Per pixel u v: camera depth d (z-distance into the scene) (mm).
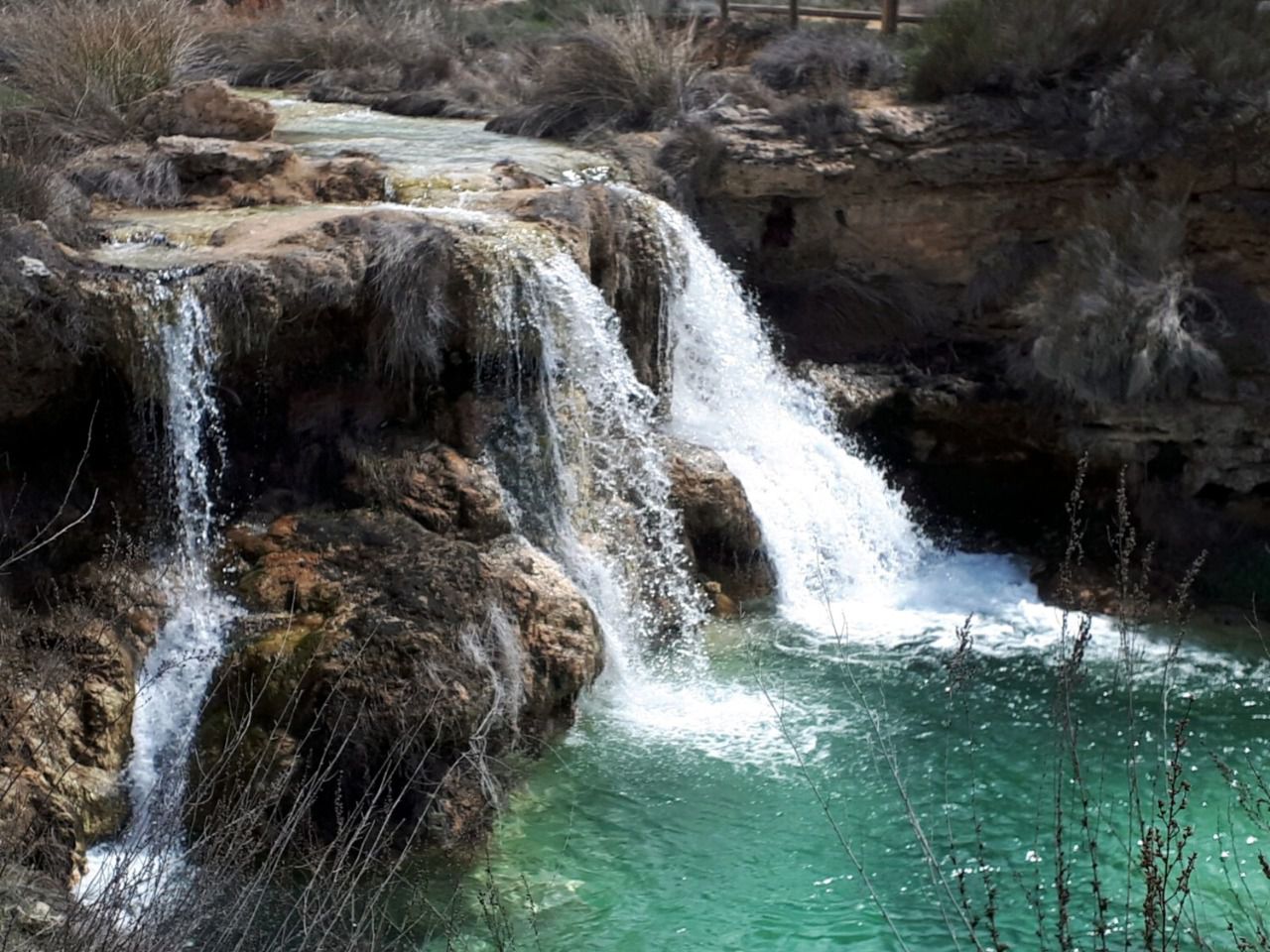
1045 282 11805
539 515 9281
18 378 7945
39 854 6684
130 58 12680
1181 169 11812
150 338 8211
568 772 8102
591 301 9727
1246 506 11000
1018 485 11438
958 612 10336
